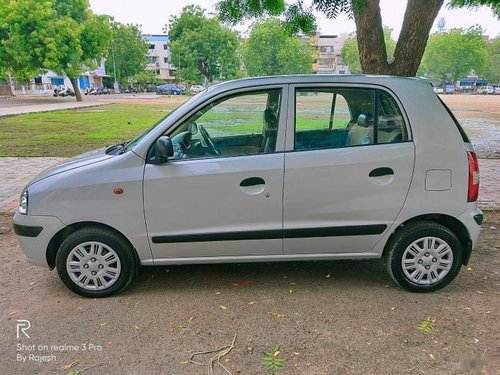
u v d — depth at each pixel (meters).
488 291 3.81
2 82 57.34
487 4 8.62
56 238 3.65
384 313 3.44
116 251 3.62
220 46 61.78
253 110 3.64
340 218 3.60
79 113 26.62
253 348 2.99
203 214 3.54
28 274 4.25
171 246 3.62
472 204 3.64
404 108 3.56
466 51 79.38
